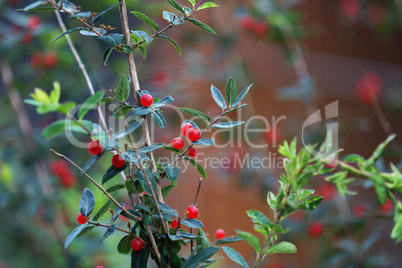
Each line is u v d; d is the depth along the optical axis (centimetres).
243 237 66
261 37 141
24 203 121
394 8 161
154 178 64
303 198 65
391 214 97
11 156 122
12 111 141
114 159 64
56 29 117
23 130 125
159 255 65
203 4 67
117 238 117
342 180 67
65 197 127
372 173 66
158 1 130
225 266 147
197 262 64
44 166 126
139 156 62
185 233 65
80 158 125
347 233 109
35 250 139
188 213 66
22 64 138
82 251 112
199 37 150
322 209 112
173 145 66
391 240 161
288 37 139
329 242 123
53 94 60
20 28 123
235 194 169
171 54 166
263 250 66
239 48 160
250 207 168
